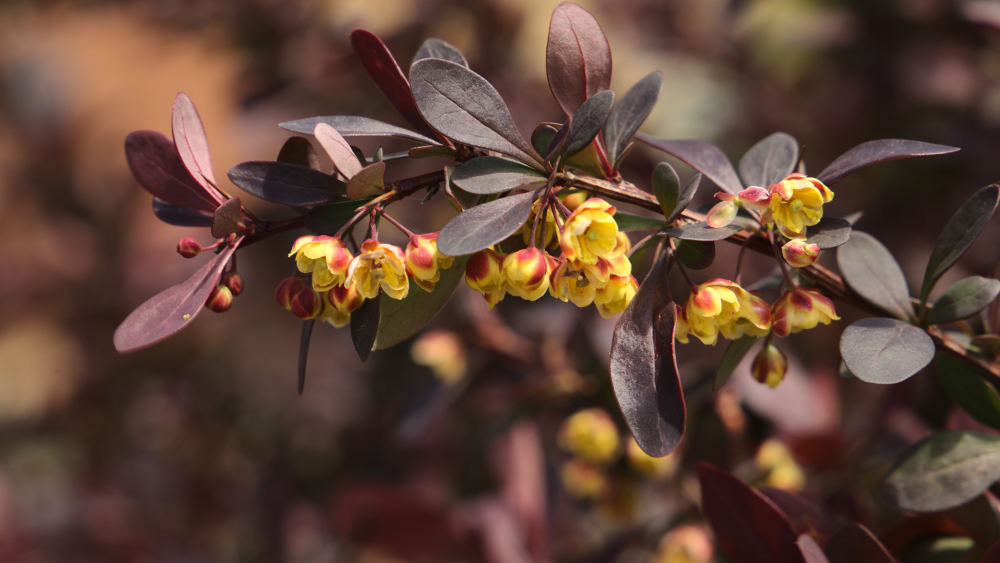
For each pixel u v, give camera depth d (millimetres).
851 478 582
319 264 476
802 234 476
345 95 928
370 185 477
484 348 690
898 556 519
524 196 472
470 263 477
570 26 489
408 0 885
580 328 687
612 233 469
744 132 967
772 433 610
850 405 815
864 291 495
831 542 495
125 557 1069
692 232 478
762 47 1002
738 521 510
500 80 883
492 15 891
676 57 982
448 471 907
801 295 480
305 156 494
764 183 500
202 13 995
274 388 1173
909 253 853
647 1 1009
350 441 955
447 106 475
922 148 476
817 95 982
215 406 1162
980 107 878
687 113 941
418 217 877
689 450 600
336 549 760
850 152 483
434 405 679
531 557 674
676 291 832
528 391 647
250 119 921
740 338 490
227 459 1132
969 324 525
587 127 476
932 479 498
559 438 646
